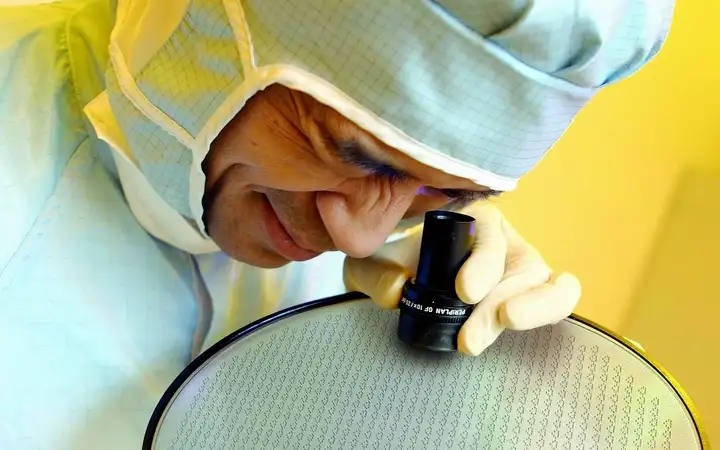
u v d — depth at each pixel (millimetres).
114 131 438
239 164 407
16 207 442
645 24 329
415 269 465
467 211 519
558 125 362
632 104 826
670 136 847
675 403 380
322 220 429
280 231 458
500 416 368
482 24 305
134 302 491
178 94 382
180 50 380
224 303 548
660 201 865
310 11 319
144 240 507
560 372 405
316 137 353
